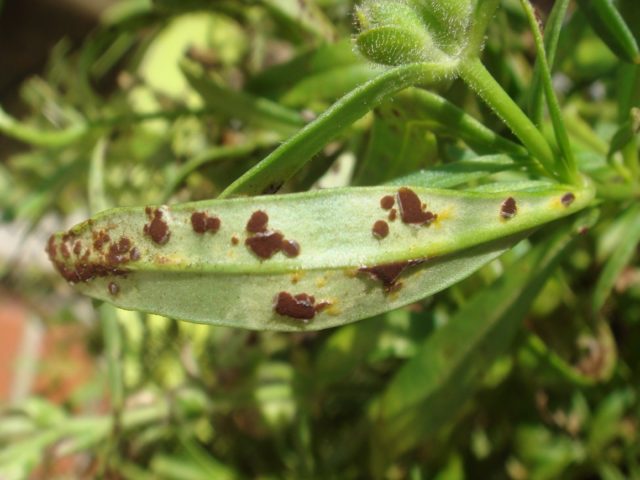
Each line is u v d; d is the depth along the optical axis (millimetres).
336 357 114
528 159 76
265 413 124
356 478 121
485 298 90
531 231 71
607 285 90
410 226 67
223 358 125
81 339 165
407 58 67
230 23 140
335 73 101
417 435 101
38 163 151
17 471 119
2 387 190
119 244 67
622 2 89
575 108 108
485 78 70
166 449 133
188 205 66
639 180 83
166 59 145
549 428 117
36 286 177
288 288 66
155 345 127
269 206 66
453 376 95
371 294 68
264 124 106
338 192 67
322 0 123
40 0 224
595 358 110
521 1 69
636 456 121
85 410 168
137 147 137
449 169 76
